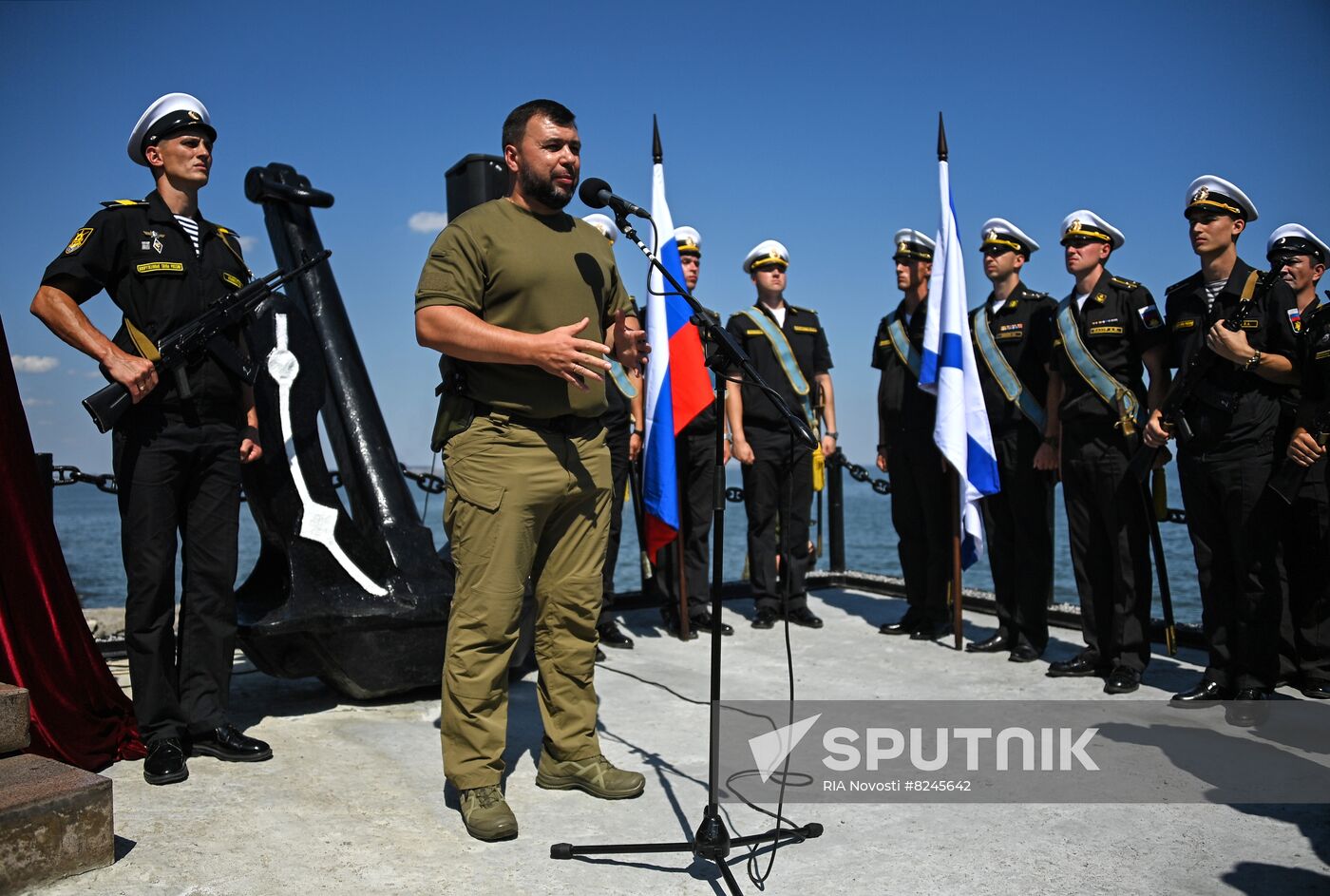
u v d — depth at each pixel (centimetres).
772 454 641
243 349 396
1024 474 554
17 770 295
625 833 322
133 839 309
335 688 462
